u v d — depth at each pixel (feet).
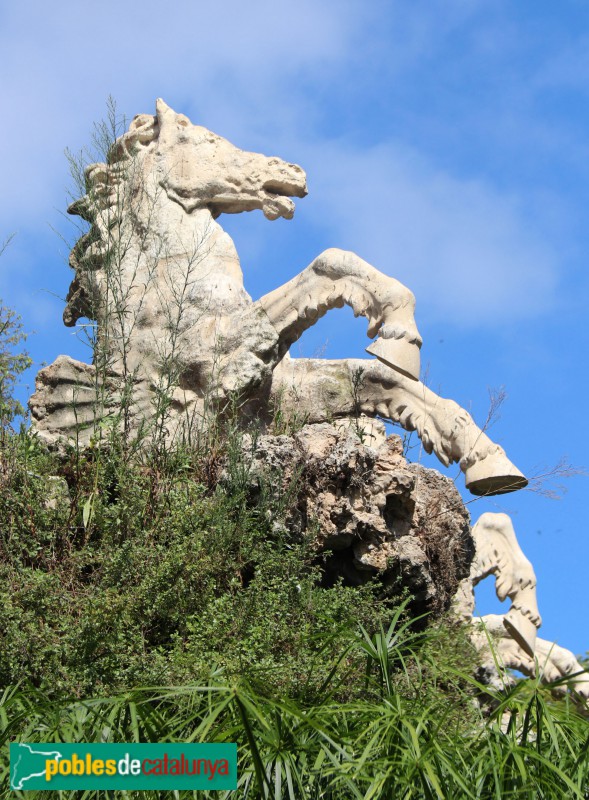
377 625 27.68
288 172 38.42
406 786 17.34
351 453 29.86
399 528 30.83
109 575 26.11
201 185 37.96
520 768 17.81
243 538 28.63
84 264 35.68
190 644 25.08
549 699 21.07
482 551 39.73
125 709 18.63
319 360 37.93
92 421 34.35
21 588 25.67
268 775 17.44
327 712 18.74
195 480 30.89
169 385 32.27
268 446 30.50
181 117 39.32
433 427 35.53
